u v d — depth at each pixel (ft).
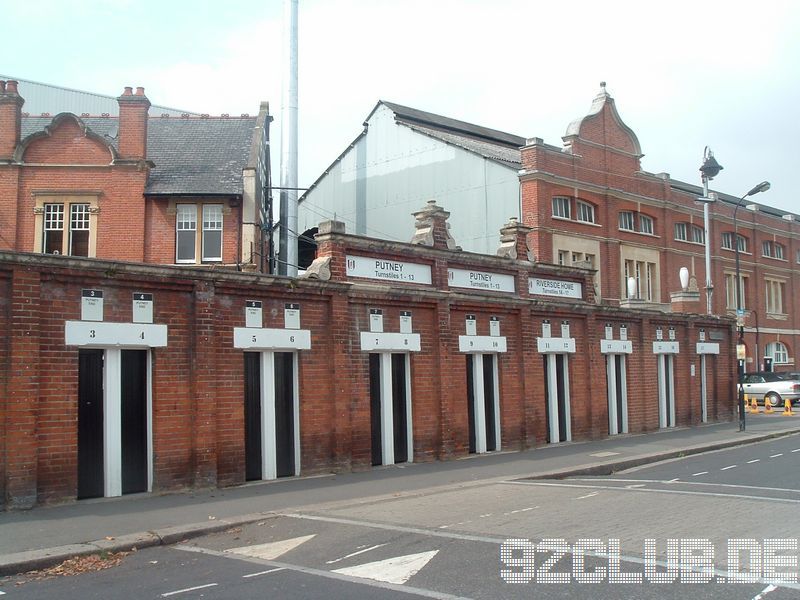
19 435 36.99
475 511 38.24
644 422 84.53
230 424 46.01
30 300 37.91
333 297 52.34
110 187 84.84
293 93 97.91
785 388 132.87
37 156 84.69
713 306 150.41
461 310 63.10
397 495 43.47
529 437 67.82
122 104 86.33
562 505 39.60
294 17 98.84
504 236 71.67
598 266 120.57
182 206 86.43
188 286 44.34
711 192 155.12
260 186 94.32
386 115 134.10
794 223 180.75
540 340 71.20
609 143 125.80
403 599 23.17
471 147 121.60
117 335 41.42
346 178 140.87
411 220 128.36
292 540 32.19
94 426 41.09
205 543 32.35
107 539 31.48
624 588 24.00
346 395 52.47
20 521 34.76
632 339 84.38
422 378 59.26
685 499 40.65
